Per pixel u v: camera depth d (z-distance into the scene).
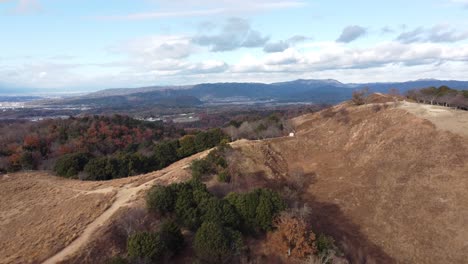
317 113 99.81
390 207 49.66
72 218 41.22
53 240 35.91
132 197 45.69
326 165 66.12
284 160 69.31
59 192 52.38
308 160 69.69
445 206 46.88
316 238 36.97
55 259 32.06
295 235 35.44
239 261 33.44
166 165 74.56
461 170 51.66
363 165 61.91
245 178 55.12
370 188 54.78
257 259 34.34
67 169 63.59
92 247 33.34
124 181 55.59
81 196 48.47
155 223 38.16
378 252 42.38
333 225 47.44
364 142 69.00
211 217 37.84
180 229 36.62
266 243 37.44
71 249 33.75
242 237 36.47
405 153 59.81
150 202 39.81
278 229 37.12
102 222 39.28
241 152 64.94
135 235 31.92
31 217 43.91
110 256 32.34
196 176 52.00
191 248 34.88
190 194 40.81
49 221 41.75
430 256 40.84
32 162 77.88
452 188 49.25
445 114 67.38
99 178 62.22
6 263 31.92
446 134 59.94
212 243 32.44
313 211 50.44
